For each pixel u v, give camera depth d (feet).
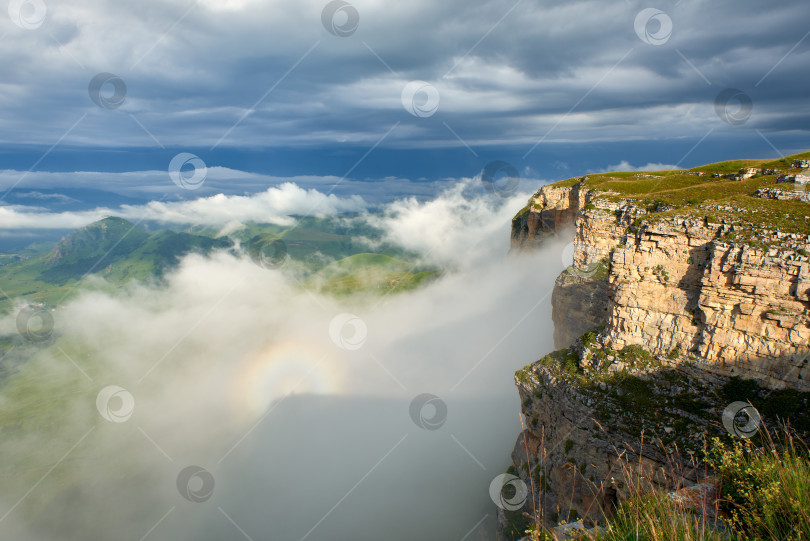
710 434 99.35
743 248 104.32
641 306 121.29
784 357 99.19
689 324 114.73
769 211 114.32
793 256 98.73
